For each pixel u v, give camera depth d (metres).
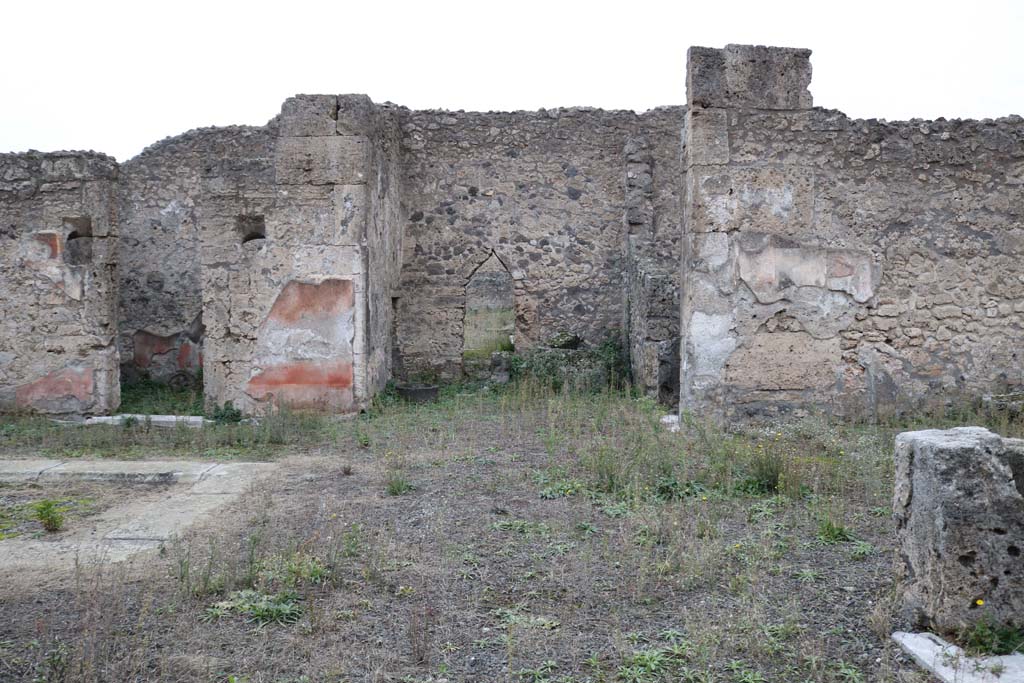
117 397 10.12
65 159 9.75
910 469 3.69
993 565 3.42
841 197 8.26
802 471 6.18
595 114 12.82
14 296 9.79
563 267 12.82
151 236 12.93
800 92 8.20
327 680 3.23
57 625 3.72
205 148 12.81
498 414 9.29
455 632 3.66
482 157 12.75
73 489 6.36
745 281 8.18
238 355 9.60
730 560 4.49
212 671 3.30
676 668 3.33
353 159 9.51
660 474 6.14
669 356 10.04
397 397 10.72
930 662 3.25
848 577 4.25
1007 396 8.24
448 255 12.73
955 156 8.35
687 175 8.44
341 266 9.52
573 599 4.02
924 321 8.36
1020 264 8.45
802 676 3.26
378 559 4.45
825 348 8.25
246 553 4.65
